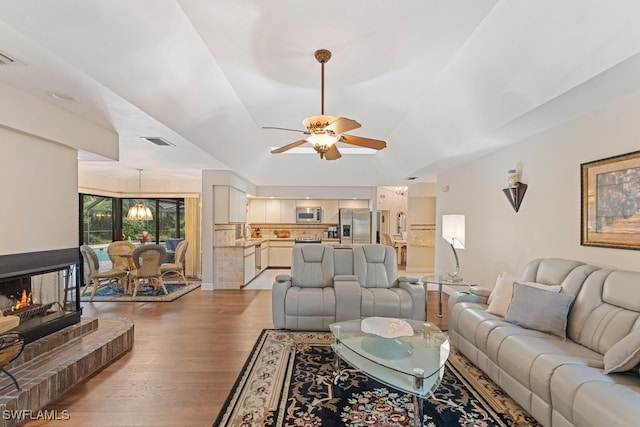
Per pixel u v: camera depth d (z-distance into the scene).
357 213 8.70
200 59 2.57
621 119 2.37
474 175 4.62
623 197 2.35
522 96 2.51
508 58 2.29
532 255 3.38
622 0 1.58
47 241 2.82
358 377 2.69
